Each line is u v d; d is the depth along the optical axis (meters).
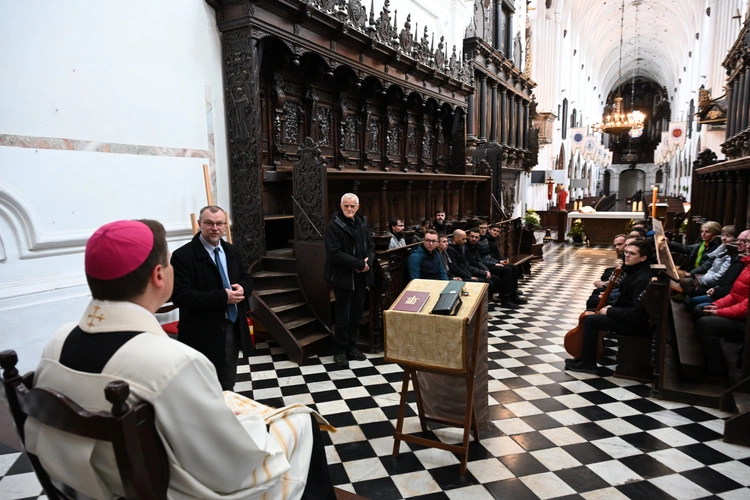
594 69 40.94
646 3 33.41
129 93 4.76
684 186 33.19
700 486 2.79
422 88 9.57
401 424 3.07
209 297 2.97
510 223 10.23
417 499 2.67
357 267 4.63
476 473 2.92
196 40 5.48
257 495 1.46
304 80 7.16
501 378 4.53
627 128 25.06
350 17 7.07
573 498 2.68
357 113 8.55
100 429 1.07
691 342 4.60
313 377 4.52
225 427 1.25
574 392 4.18
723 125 18.48
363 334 5.68
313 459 1.97
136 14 4.79
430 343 2.76
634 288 4.39
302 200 5.50
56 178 4.15
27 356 3.90
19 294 3.84
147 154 4.96
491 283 7.15
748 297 3.70
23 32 3.88
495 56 13.60
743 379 3.71
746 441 3.23
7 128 3.80
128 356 1.17
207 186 5.36
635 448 3.22
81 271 4.39
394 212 8.76
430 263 5.79
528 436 3.39
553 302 7.86
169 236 5.25
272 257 5.83
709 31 21.14
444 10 11.52
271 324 5.02
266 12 5.71
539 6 21.84
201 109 5.57
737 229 6.15
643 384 4.36
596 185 44.44
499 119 15.32
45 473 1.39
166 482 1.19
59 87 4.16
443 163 11.66
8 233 3.84
